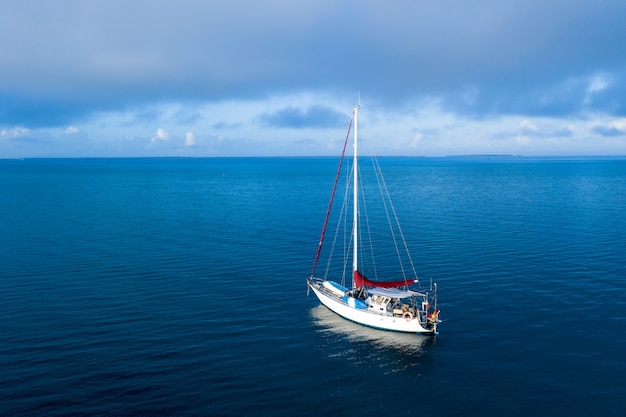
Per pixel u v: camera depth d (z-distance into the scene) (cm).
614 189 16650
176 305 4906
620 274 5822
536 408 3077
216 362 3678
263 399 3186
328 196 15350
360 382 3422
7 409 3002
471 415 3023
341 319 4622
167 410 3033
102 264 6456
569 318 4491
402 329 4259
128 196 15400
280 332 4294
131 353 3788
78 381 3341
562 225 9194
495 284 5525
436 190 17012
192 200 14212
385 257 6975
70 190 17650
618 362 3641
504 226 9144
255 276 6003
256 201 13962
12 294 5175
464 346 3975
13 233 8600
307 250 7431
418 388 3334
